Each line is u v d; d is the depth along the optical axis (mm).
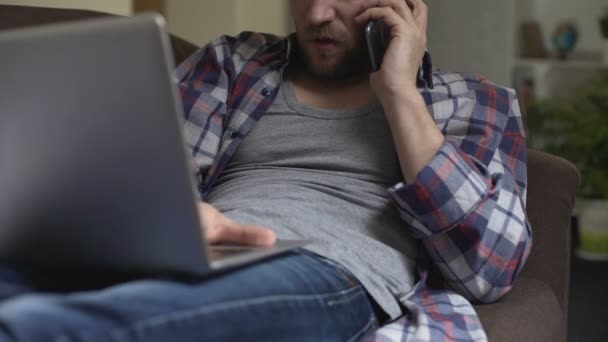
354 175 1143
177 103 589
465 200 1007
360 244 1024
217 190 1212
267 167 1200
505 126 1196
